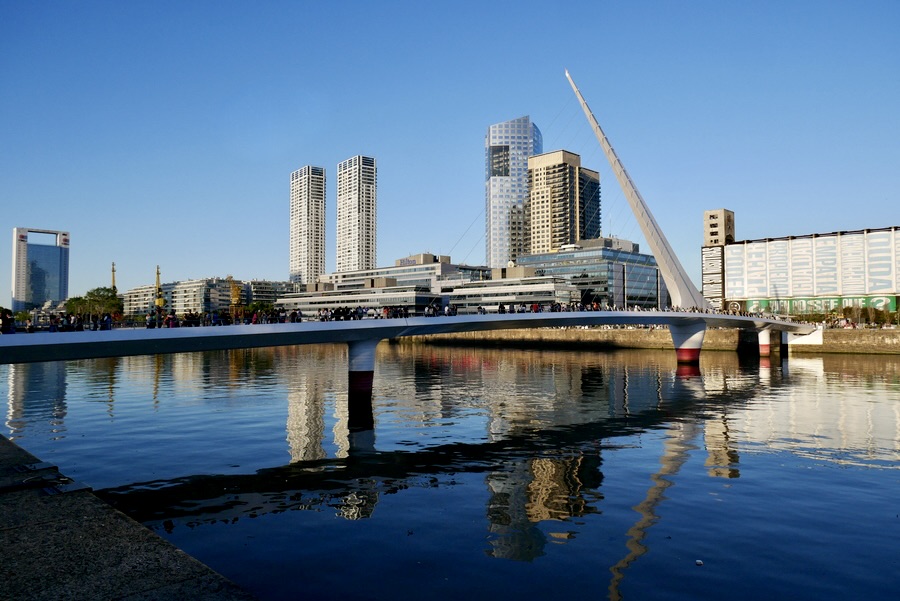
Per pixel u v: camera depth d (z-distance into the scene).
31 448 31.11
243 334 37.69
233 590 10.68
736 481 24.33
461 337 162.00
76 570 11.54
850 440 33.09
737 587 14.34
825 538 17.62
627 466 27.25
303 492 23.16
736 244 182.75
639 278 183.50
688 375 73.56
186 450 30.78
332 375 72.38
